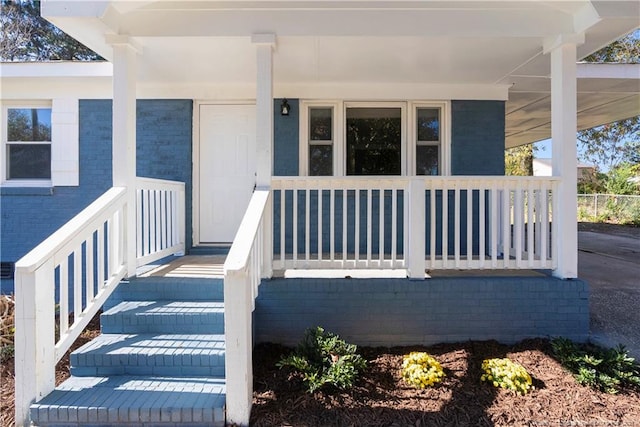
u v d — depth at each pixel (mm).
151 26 3697
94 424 2543
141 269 4211
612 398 2871
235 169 5449
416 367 3100
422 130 5527
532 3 3654
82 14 3342
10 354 3643
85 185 5305
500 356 3457
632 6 3379
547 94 6023
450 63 4547
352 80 5160
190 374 2988
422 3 3684
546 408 2752
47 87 5258
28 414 2566
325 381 2885
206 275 3934
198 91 5297
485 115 5422
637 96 6078
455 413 2699
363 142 5488
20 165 5430
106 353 2980
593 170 23781
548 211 4086
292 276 3943
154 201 4359
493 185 3814
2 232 5262
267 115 3740
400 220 5391
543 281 3754
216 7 3682
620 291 5434
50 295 2734
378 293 3736
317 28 3709
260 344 3693
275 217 5328
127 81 3732
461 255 5254
